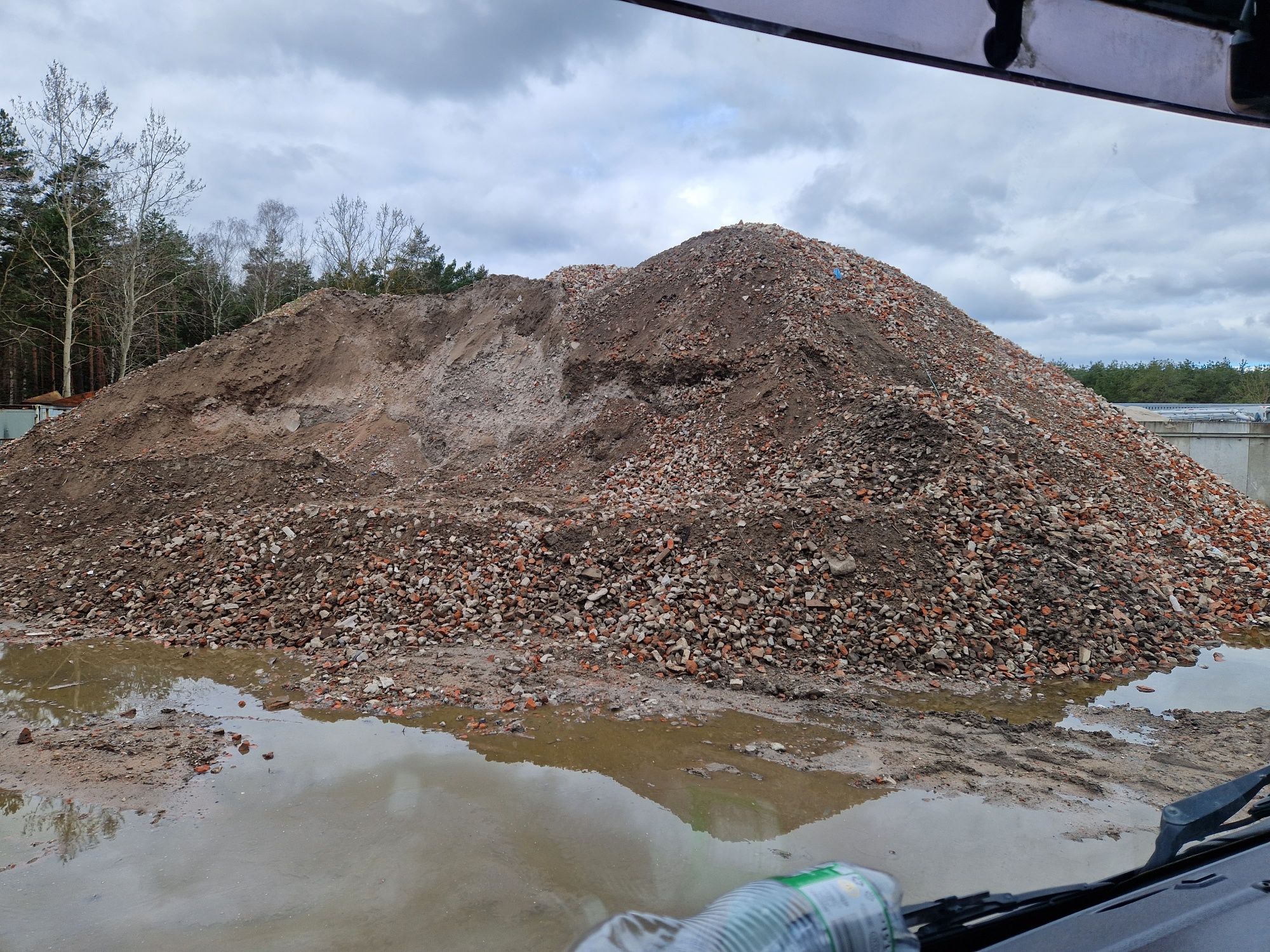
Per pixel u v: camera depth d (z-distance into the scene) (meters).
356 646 8.52
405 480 17.70
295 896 3.79
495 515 10.86
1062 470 11.79
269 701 7.04
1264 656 8.43
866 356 15.14
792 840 4.34
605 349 18.58
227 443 20.19
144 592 10.37
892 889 1.28
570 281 22.06
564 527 10.11
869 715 6.74
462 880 3.92
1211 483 13.88
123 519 15.18
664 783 5.22
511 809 4.78
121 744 5.99
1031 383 15.98
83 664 8.30
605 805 4.83
